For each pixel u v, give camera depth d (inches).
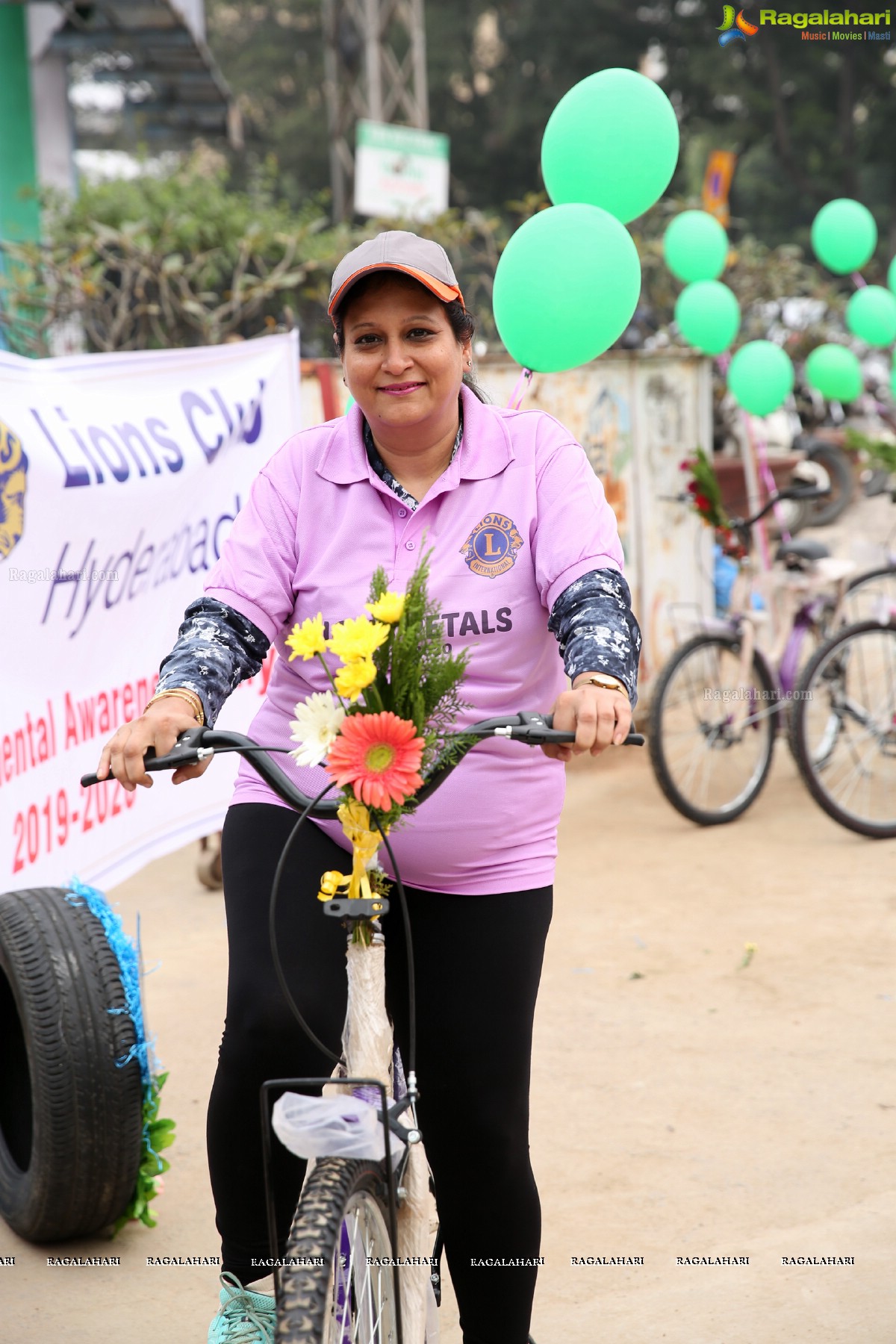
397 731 65.9
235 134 626.5
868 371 602.2
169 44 486.0
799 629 240.7
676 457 279.7
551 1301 105.7
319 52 1441.9
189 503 163.0
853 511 535.8
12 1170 118.5
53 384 145.1
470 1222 84.6
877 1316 102.2
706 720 234.1
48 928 112.6
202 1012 161.8
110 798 150.3
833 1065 145.5
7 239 461.1
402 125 675.4
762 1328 101.2
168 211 323.0
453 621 82.0
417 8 616.7
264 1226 82.0
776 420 473.7
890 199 1333.7
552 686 88.0
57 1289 110.0
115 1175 111.6
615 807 244.7
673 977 169.9
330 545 84.2
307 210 351.6
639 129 126.7
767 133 1242.6
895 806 235.9
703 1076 143.7
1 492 132.2
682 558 283.3
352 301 79.5
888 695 237.0
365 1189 69.4
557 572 81.1
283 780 71.1
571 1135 131.9
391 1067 82.4
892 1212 116.7
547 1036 154.1
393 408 80.4
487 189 1315.2
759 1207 118.4
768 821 235.0
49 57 475.8
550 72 1269.7
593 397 265.4
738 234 1277.1
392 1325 73.3
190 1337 103.2
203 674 77.6
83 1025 109.0
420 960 84.1
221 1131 80.0
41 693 138.0
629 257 112.1
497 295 114.9
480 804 81.7
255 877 81.5
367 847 71.5
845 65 1207.6
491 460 83.7
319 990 78.0
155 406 160.2
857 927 185.6
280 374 182.4
